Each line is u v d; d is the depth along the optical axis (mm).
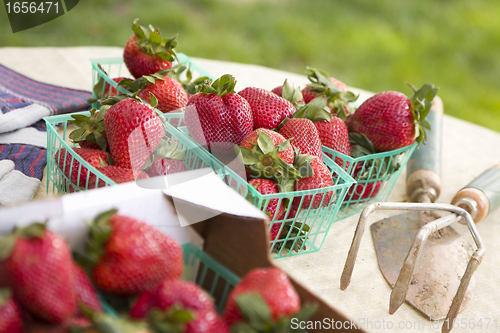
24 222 587
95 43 3293
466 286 884
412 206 967
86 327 537
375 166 1201
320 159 1052
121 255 608
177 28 3670
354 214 1220
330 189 945
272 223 945
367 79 3520
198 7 4023
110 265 612
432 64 3830
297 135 1027
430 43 4059
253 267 684
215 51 3486
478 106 3432
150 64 1190
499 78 3801
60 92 1434
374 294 979
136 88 1146
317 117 1121
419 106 1180
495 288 1060
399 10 4438
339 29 4051
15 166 1098
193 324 546
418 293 982
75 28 3383
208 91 992
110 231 605
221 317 628
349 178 996
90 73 1690
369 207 938
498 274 1105
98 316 502
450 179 1461
